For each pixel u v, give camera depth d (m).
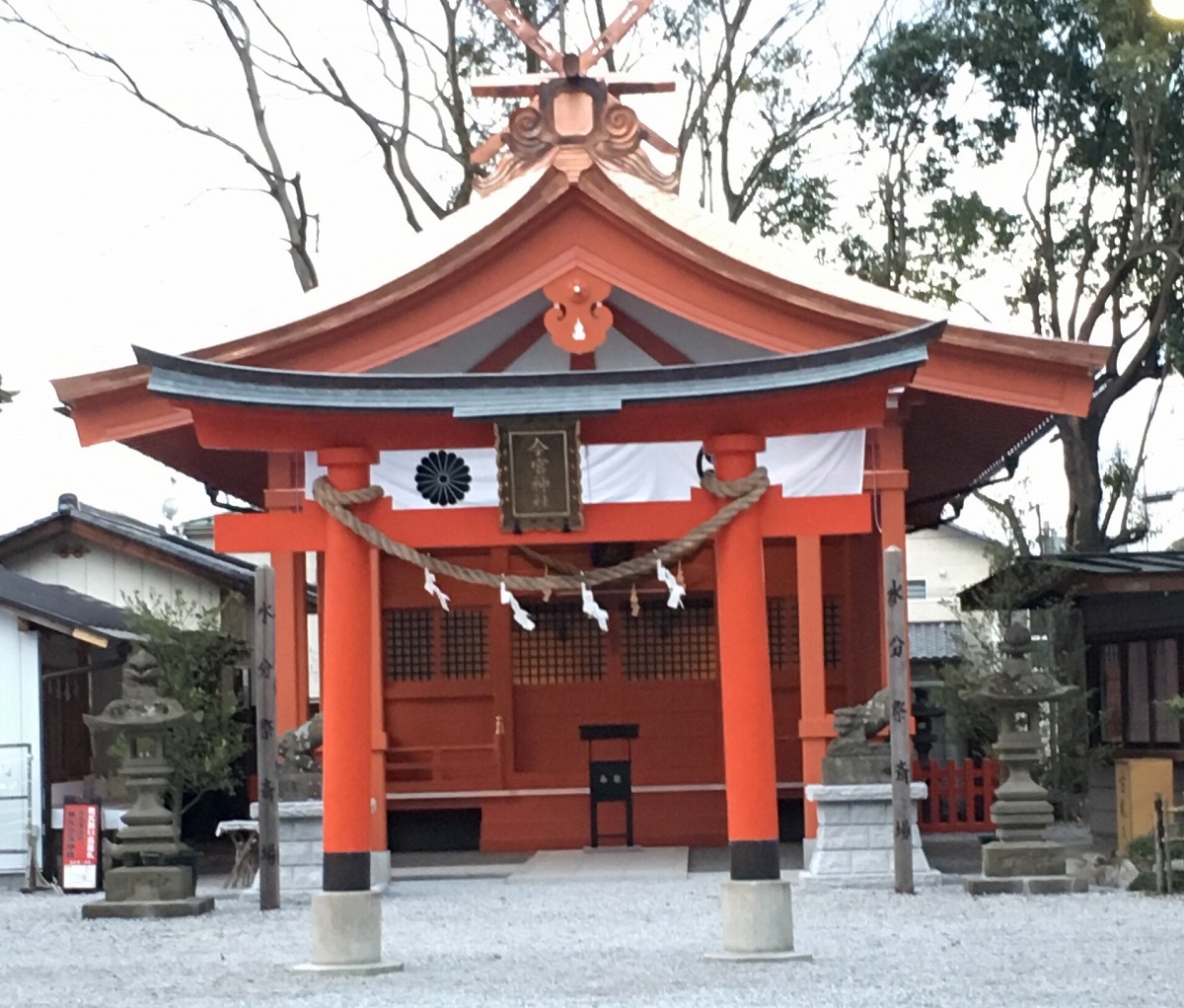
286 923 15.62
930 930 13.66
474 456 12.30
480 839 23.83
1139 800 18.72
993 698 16.62
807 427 12.02
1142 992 10.30
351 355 17.77
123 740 19.69
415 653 24.14
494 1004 10.10
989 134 31.47
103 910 16.47
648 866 20.42
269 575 17.11
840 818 17.55
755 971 11.44
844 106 32.38
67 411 19.03
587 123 17.50
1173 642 20.67
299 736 18.28
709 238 19.16
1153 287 31.58
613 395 11.75
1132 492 33.62
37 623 21.45
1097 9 28.09
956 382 18.41
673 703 23.91
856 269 32.81
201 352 17.72
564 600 24.06
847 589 23.45
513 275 17.38
